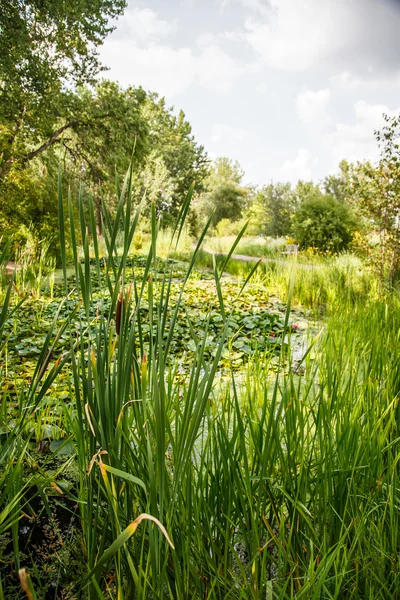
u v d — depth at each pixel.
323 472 1.25
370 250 6.59
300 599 0.93
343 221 15.52
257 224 34.06
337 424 1.38
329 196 16.19
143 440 1.06
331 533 1.17
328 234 15.49
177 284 7.90
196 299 6.53
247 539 1.14
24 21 13.49
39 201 9.67
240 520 1.18
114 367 1.02
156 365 0.88
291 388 1.29
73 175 13.44
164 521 0.98
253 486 1.24
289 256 10.73
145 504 1.04
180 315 5.27
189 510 1.03
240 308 6.05
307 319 5.50
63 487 1.75
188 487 1.02
